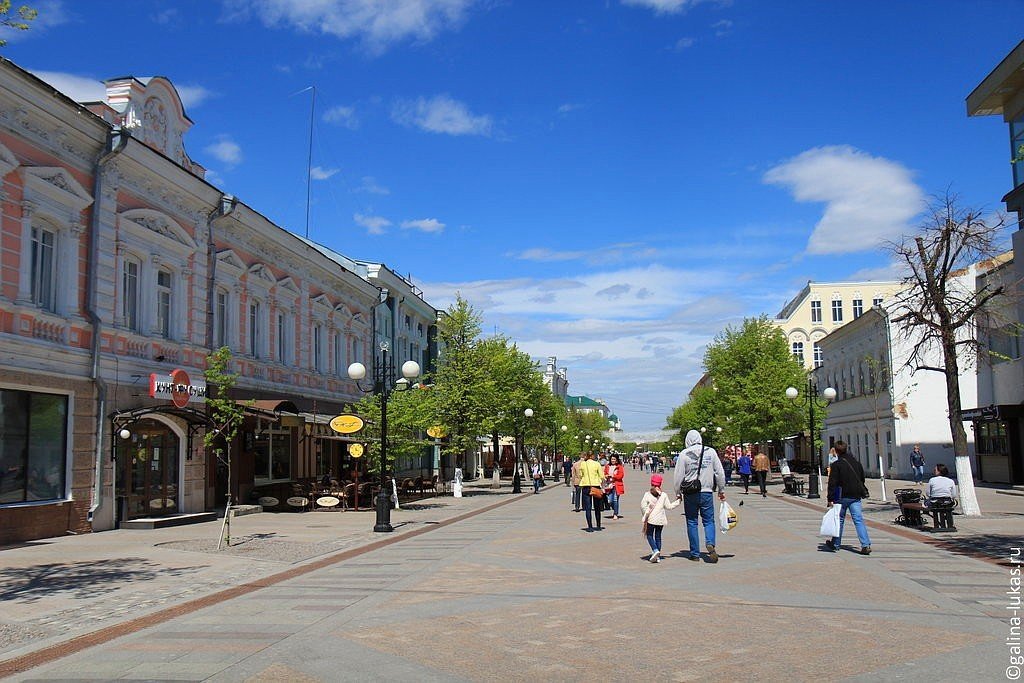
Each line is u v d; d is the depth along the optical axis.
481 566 13.27
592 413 110.00
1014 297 27.73
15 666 7.41
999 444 36.75
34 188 17.58
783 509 25.88
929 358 45.06
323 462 34.97
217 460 24.77
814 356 84.12
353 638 8.23
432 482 37.34
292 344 31.12
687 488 13.47
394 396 28.45
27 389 17.31
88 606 10.30
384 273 42.25
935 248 21.52
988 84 29.48
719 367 53.78
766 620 8.72
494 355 41.47
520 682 6.57
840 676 6.56
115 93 21.83
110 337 19.91
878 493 33.28
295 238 30.38
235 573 13.09
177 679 6.83
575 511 25.94
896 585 10.80
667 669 6.88
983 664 6.85
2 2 10.89
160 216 22.06
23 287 17.25
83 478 18.89
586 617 9.01
